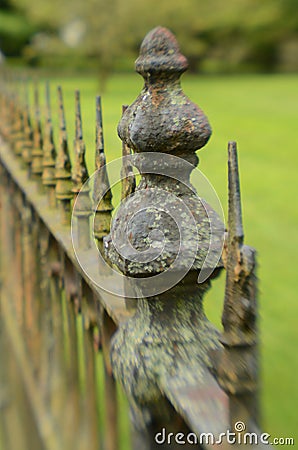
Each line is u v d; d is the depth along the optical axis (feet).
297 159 15.72
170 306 1.86
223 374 1.61
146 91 1.88
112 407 2.58
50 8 39.91
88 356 2.66
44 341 3.72
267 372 5.22
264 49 51.85
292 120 22.22
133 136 1.86
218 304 3.14
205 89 36.22
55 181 2.95
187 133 1.83
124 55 39.68
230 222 1.61
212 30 48.03
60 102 2.75
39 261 3.59
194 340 1.86
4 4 45.62
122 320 2.01
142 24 39.32
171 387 1.77
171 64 1.84
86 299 2.55
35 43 45.52
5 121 5.74
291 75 47.57
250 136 19.33
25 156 3.98
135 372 1.88
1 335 5.57
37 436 3.92
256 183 13.32
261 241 9.29
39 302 3.72
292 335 5.89
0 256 5.90
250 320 1.58
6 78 6.00
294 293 7.02
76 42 42.70
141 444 2.00
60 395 3.52
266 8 48.52
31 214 3.53
